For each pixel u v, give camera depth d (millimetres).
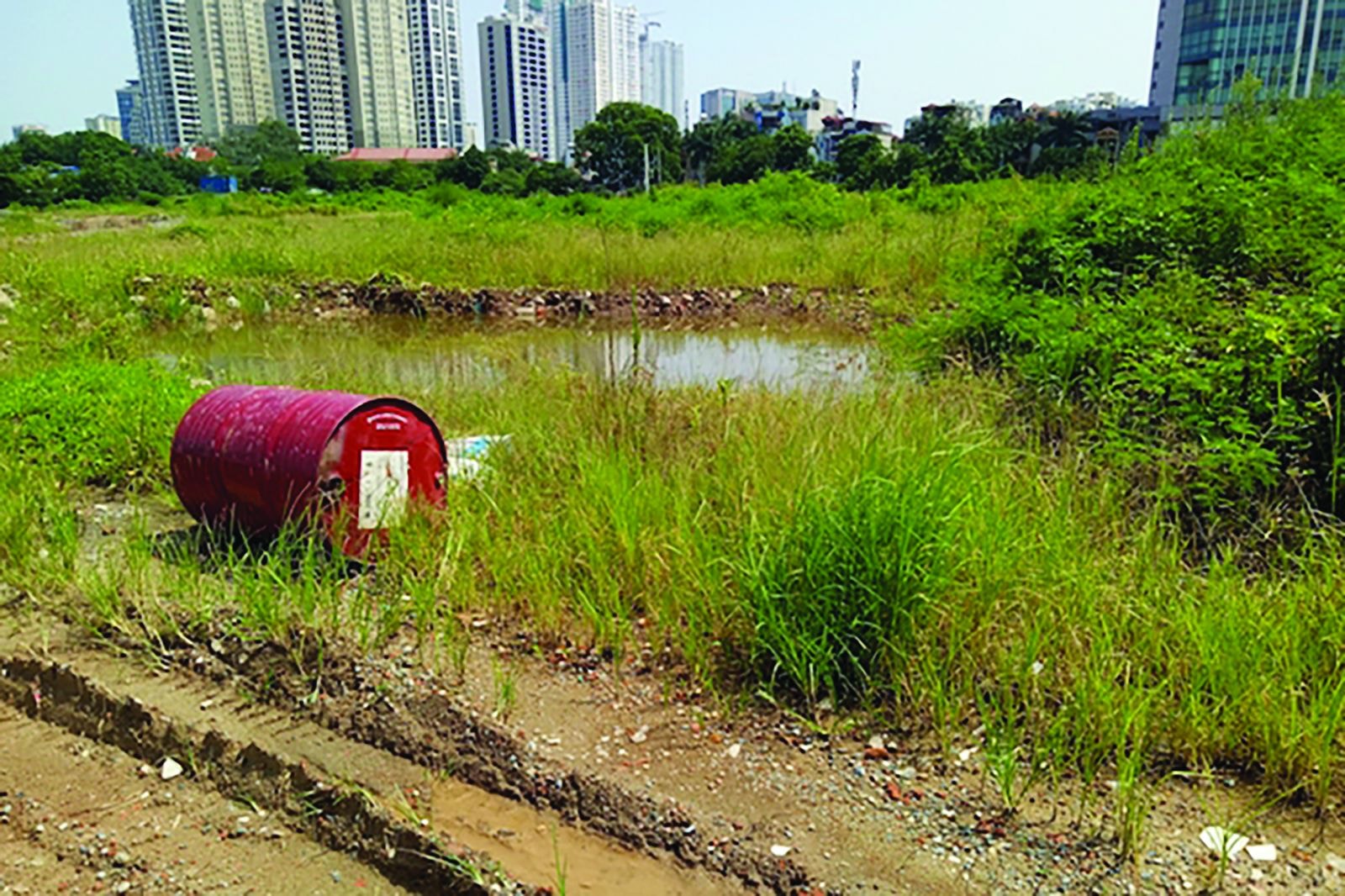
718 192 27547
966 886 2588
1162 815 2830
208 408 4777
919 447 4559
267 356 11211
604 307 15023
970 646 3508
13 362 8891
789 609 3566
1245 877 2580
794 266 16125
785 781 3045
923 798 2947
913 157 42656
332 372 9039
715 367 10477
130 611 4113
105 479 5871
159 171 63062
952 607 3508
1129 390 5379
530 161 72438
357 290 15695
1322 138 7961
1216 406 4758
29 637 4008
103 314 12305
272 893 2738
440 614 4059
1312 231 6305
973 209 17469
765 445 5094
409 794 3068
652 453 5426
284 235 22031
